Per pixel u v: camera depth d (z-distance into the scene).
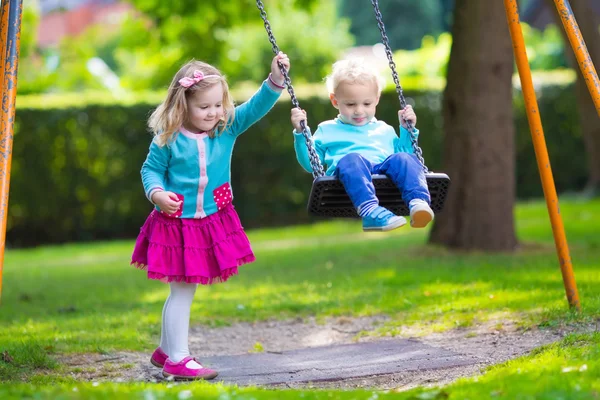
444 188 7.29
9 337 9.19
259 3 7.29
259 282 13.78
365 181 6.93
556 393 5.44
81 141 24.52
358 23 61.34
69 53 38.41
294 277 13.99
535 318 8.67
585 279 10.98
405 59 36.97
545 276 11.58
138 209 25.03
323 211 7.41
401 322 9.62
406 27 60.47
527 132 27.38
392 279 12.52
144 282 14.87
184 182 7.05
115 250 21.98
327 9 41.88
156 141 7.07
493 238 15.03
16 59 7.11
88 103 24.52
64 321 10.70
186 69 7.14
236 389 6.28
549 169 8.66
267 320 10.64
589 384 5.65
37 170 24.33
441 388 6.04
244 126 7.36
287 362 7.99
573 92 27.41
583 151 27.62
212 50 22.42
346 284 12.61
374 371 7.29
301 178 25.92
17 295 13.77
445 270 13.02
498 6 14.78
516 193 27.58
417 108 26.30
